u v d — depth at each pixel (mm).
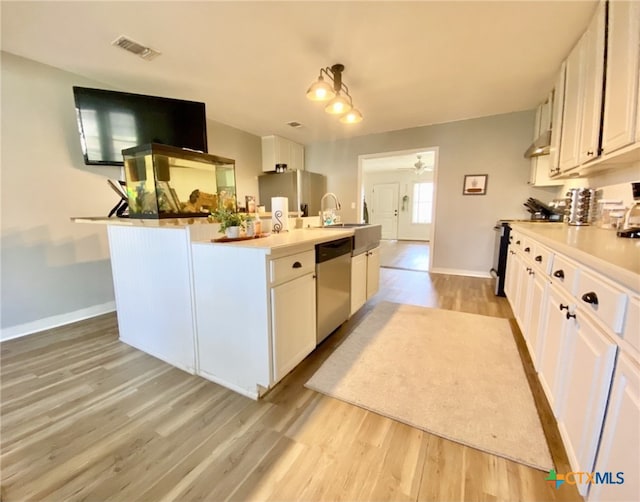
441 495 1033
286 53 2359
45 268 2580
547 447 1231
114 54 2357
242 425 1387
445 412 1453
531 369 1833
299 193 4734
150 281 1948
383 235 9203
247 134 4746
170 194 1874
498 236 3545
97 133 2551
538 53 2334
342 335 2365
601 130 1710
